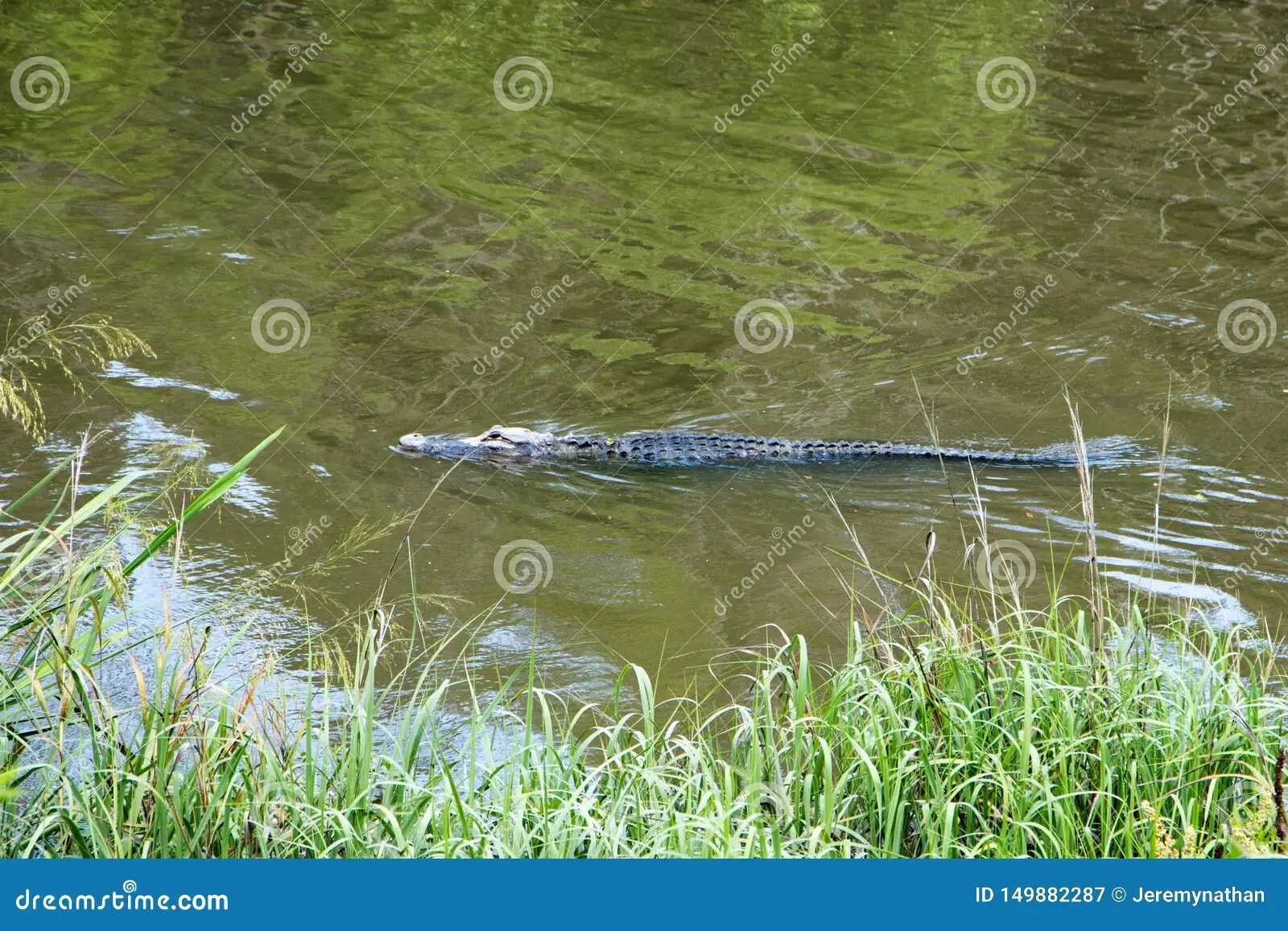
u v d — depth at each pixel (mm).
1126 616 6969
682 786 4734
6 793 4016
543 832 4457
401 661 6465
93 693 4891
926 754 4891
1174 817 4812
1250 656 6535
